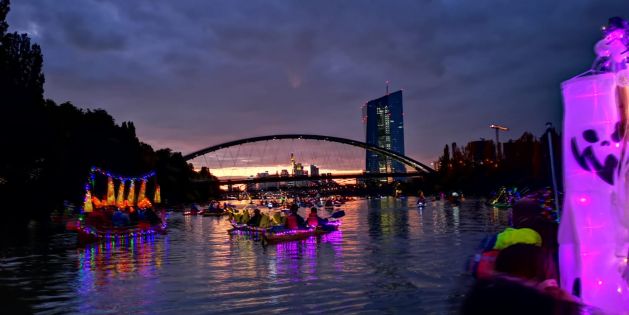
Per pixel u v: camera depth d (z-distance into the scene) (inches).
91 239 1004.6
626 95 229.0
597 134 233.1
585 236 233.9
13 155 1961.1
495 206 2423.7
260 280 519.2
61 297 455.8
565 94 244.5
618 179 227.0
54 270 627.8
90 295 462.9
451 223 1337.4
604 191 230.7
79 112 2925.7
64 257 771.4
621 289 226.1
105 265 668.7
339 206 3403.1
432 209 2388.0
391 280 498.0
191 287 490.9
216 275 559.8
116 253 818.2
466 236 943.0
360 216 1839.3
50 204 2223.2
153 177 3277.6
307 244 874.1
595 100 234.7
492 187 4589.1
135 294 463.5
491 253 237.5
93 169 1440.7
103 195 2476.6
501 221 1390.3
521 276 226.1
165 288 489.4
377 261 633.6
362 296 428.8
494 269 231.5
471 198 4771.2
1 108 1931.6
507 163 4451.3
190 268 621.3
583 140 236.1
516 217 286.5
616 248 227.0
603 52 242.7
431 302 398.6
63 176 2298.2
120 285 511.8
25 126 1988.2
